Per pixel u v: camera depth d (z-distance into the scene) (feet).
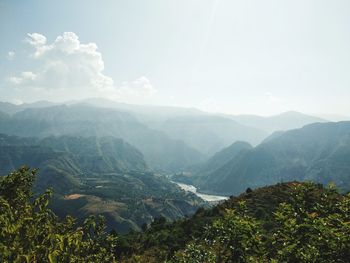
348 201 55.67
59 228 35.24
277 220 61.26
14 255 29.40
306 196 63.36
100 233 38.06
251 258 64.39
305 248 51.24
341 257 47.39
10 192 39.34
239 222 73.46
